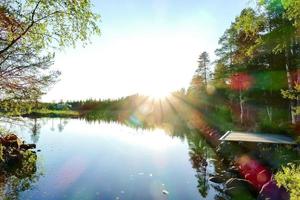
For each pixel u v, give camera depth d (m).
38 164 17.64
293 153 14.95
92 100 133.38
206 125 45.53
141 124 61.16
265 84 35.28
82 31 7.89
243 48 32.84
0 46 8.74
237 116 44.62
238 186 12.50
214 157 21.72
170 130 45.97
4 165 16.38
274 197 9.36
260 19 11.11
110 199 11.82
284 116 35.97
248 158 16.97
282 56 32.38
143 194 12.53
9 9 7.50
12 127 13.80
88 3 7.74
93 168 17.25
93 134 38.03
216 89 55.84
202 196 12.35
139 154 22.77
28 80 12.44
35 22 7.63
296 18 9.01
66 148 24.56
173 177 15.53
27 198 11.62
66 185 13.54
